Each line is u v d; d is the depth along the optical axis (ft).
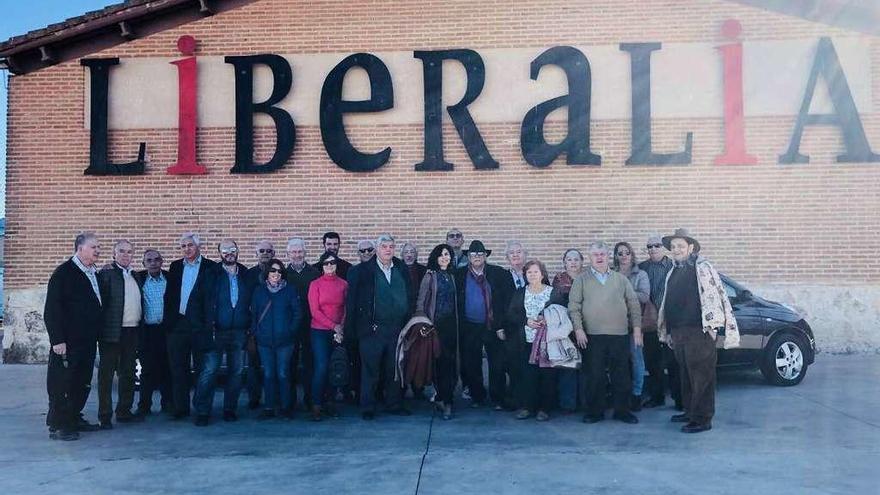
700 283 24.95
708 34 42.73
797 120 42.22
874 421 26.32
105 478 20.47
